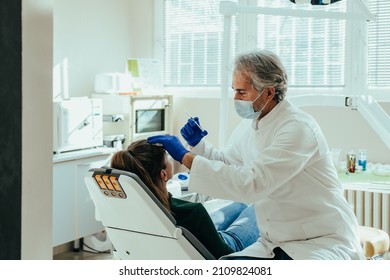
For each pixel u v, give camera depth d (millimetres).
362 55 4109
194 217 1969
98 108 4074
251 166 1862
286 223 1992
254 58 1972
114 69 4797
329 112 4168
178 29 5016
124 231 1923
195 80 4945
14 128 869
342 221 1993
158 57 5082
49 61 918
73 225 3873
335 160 3711
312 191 1971
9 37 862
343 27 4188
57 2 4180
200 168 1860
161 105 4672
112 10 4738
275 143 1903
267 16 4504
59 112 3730
